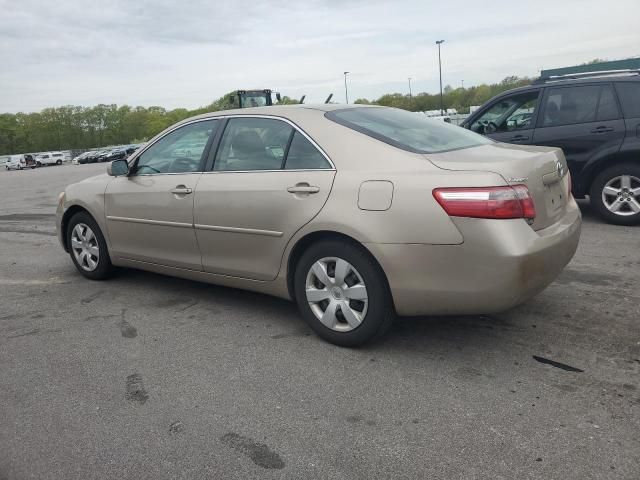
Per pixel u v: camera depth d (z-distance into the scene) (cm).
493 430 268
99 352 379
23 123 11631
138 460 258
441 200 310
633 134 644
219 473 246
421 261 319
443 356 349
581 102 680
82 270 554
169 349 379
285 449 261
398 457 251
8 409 308
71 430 285
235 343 384
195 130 452
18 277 584
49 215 1112
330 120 377
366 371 334
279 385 322
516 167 317
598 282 470
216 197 412
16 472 253
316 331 377
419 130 392
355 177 343
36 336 412
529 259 303
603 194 676
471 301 313
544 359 338
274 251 384
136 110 12675
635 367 323
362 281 344
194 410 299
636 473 233
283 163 384
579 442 255
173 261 459
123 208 490
